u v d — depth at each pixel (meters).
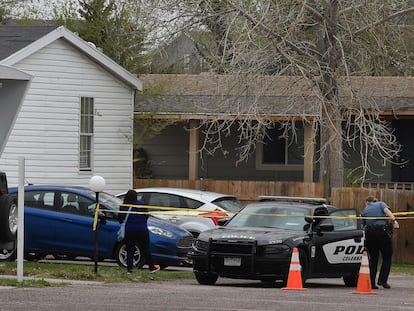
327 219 43.34
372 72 63.66
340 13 57.56
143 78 76.12
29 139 61.97
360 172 73.81
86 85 64.62
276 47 55.81
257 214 43.53
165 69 81.75
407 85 71.88
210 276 41.34
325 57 57.53
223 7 58.19
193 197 53.34
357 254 44.38
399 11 57.19
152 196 53.97
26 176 61.94
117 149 66.44
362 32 58.16
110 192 66.12
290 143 74.69
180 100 72.00
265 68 58.34
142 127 71.94
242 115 61.50
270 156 75.81
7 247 36.91
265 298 33.12
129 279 40.22
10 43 61.06
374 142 55.03
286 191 66.50
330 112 57.62
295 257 38.78
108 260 50.66
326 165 63.97
